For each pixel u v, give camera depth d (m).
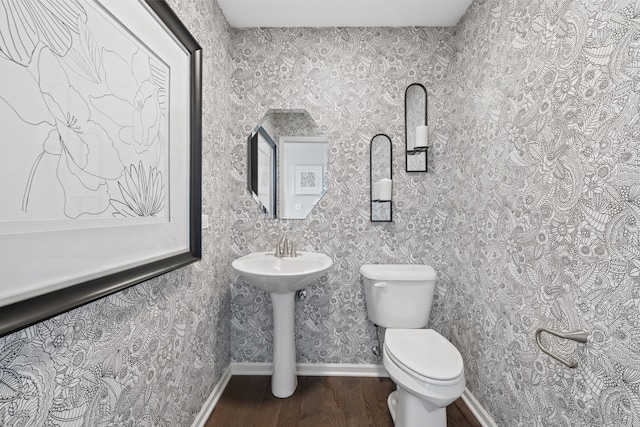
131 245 0.92
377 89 2.00
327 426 1.54
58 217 0.67
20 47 0.58
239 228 2.02
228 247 1.98
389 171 1.99
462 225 1.82
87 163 0.75
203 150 1.53
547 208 1.10
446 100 1.98
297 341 2.02
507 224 1.36
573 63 0.98
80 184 0.73
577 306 0.96
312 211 2.01
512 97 1.32
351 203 2.01
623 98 0.81
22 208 0.59
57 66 0.66
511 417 1.32
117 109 0.85
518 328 1.27
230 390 1.85
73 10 0.70
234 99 2.01
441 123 1.98
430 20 1.91
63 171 0.68
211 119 1.64
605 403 0.86
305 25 1.97
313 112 2.01
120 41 0.86
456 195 1.90
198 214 1.32
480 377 1.59
